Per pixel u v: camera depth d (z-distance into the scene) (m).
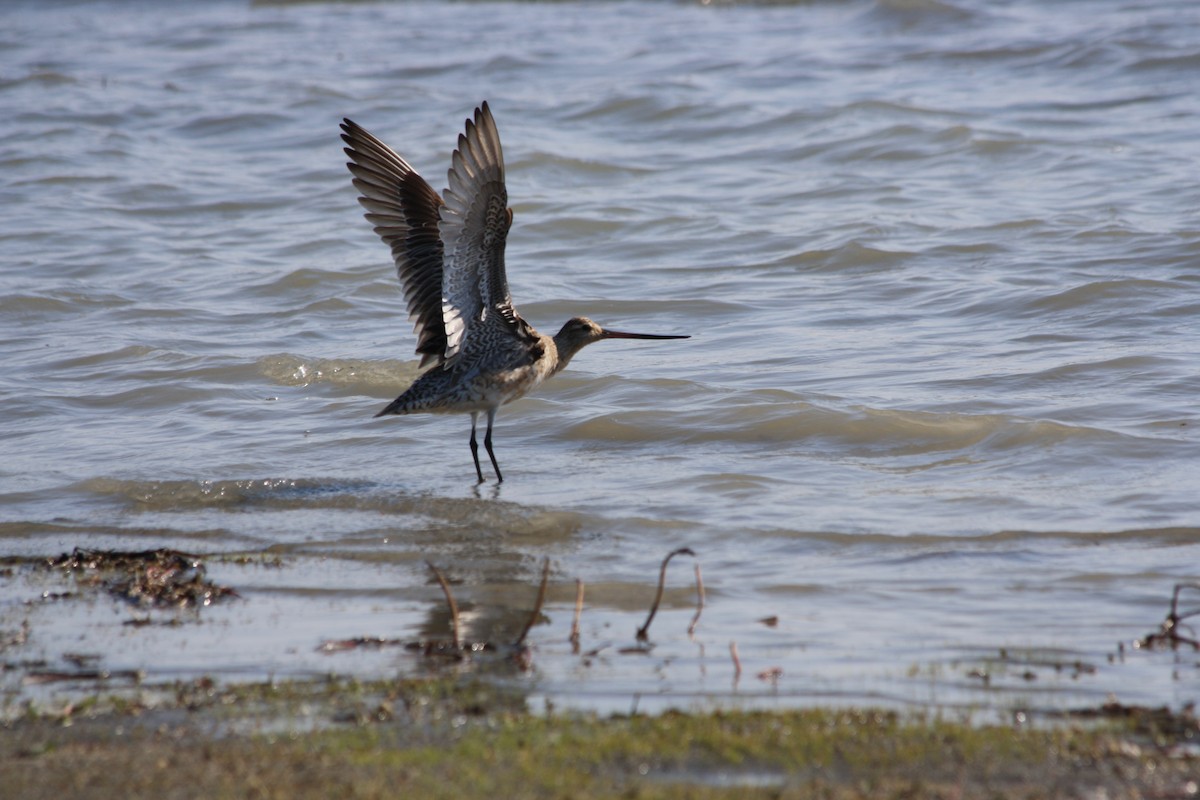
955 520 11.98
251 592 10.90
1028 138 27.34
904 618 10.02
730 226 23.72
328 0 54.50
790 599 10.45
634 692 8.81
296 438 15.38
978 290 19.52
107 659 9.49
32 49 44.50
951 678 8.95
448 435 15.45
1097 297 18.64
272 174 28.75
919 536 11.62
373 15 50.38
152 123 33.28
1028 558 11.09
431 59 39.84
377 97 34.78
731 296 20.23
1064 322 17.97
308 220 25.55
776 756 7.84
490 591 10.81
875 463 13.74
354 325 19.77
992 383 15.77
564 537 12.02
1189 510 11.95
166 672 9.24
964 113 29.98
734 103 32.09
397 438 15.31
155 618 10.32
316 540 12.12
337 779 7.56
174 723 8.40
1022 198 24.00
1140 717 8.29
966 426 14.41
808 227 23.30
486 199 12.62
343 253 23.30
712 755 7.86
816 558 11.30
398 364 17.83
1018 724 8.24
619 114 31.89
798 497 12.77
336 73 38.38
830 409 14.97
